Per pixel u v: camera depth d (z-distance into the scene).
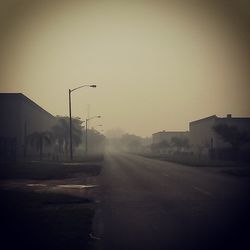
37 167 48.72
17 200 20.08
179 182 30.28
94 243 10.88
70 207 17.78
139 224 13.60
